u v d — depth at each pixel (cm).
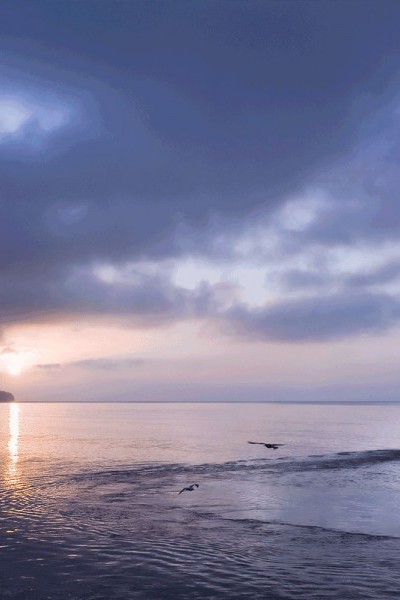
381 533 2689
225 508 3269
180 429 12188
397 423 15662
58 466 5259
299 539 2559
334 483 4225
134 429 12156
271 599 1816
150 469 5016
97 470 4953
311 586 1942
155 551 2353
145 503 3403
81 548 2394
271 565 2173
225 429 12188
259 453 6681
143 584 1955
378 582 1984
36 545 2438
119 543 2477
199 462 5662
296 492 3822
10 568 2123
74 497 3591
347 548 2416
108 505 3328
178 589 1908
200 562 2208
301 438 9419
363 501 3500
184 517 3014
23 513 3084
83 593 1864
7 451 6831
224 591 1891
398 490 3916
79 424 14800
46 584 1950
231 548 2403
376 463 5475
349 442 8575
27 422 16138
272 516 3062
